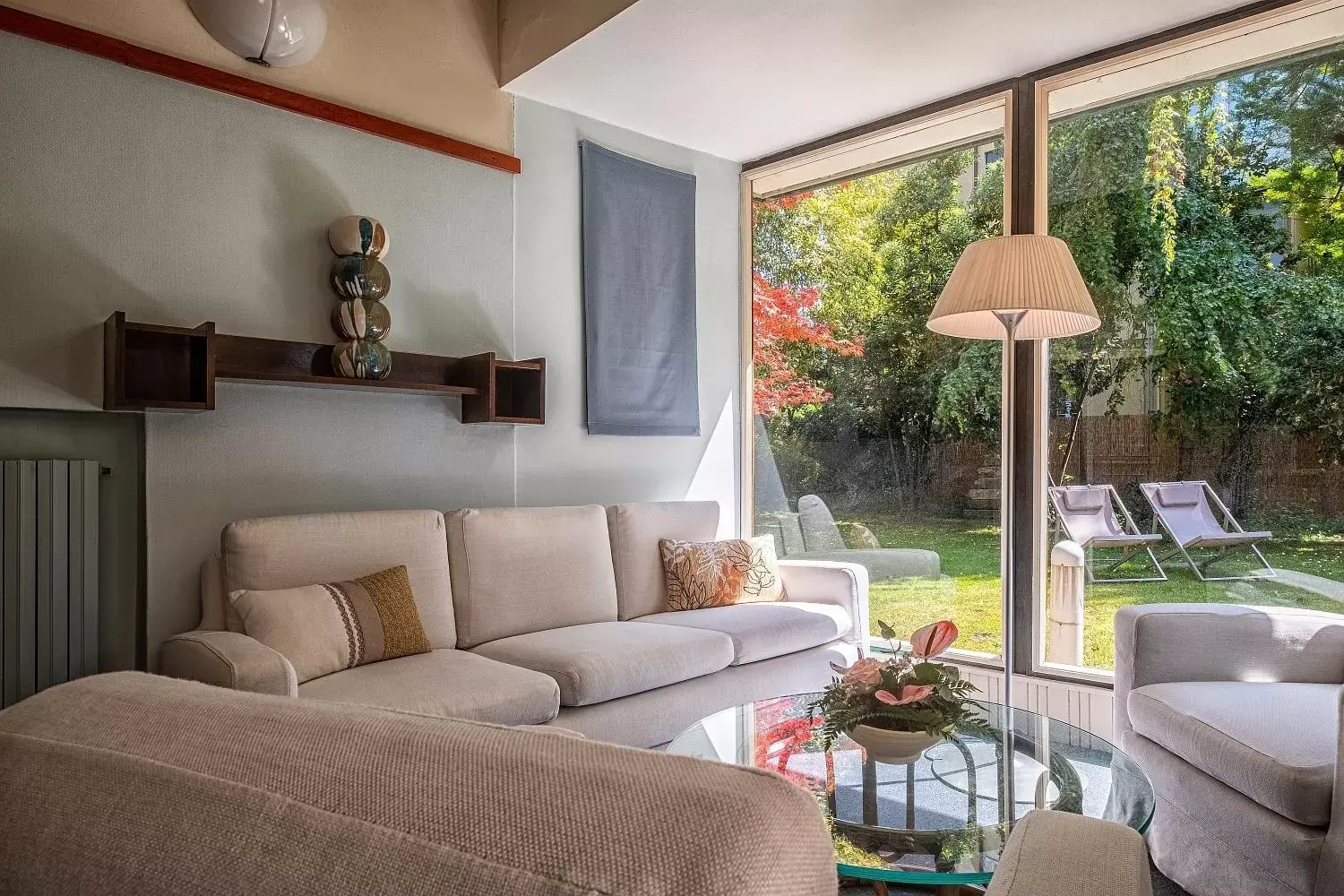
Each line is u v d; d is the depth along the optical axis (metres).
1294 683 2.47
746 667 3.21
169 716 0.59
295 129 3.13
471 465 3.60
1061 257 2.68
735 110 4.00
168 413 2.82
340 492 3.22
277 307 3.08
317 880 0.44
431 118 3.52
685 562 3.69
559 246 3.95
